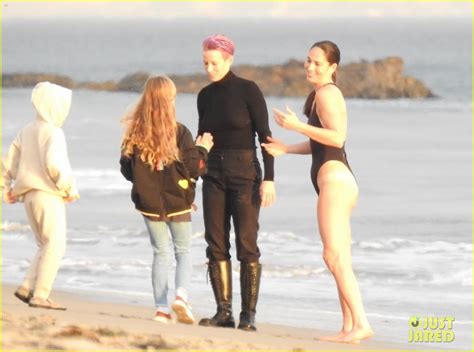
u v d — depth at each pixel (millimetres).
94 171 85500
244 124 31750
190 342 24406
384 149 109688
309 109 31531
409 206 72875
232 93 31688
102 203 70250
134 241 56781
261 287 46312
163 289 31188
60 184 30578
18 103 166750
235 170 31766
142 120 30500
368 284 47594
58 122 31109
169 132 30484
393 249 56031
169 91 30594
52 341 22609
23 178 31000
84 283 45812
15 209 65688
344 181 29859
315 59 30281
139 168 30594
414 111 171625
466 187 82188
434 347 34938
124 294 43125
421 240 60062
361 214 69438
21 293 31516
